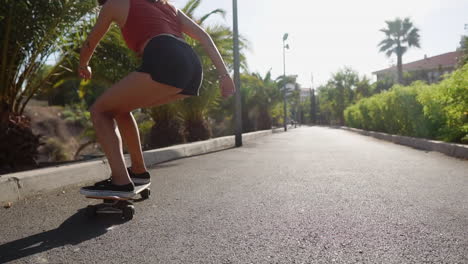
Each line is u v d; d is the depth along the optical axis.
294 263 1.81
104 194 2.60
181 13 2.83
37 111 22.77
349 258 1.85
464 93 7.41
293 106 91.81
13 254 2.00
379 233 2.23
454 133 8.23
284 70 36.50
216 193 3.60
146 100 2.67
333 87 60.81
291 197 3.32
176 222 2.57
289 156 7.46
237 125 11.80
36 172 3.89
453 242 2.05
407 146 10.27
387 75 62.34
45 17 4.99
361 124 25.48
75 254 1.98
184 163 6.59
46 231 2.43
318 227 2.38
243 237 2.21
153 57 2.47
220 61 2.84
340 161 6.33
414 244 2.03
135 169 3.24
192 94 2.79
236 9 12.37
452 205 2.92
